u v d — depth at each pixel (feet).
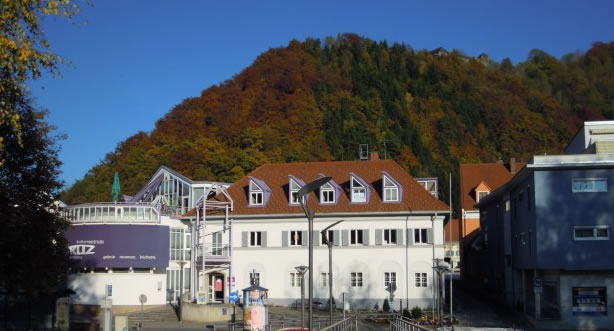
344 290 201.05
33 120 99.45
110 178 321.52
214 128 341.62
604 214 161.99
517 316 180.34
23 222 95.76
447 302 206.28
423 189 207.00
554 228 163.22
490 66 569.64
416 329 89.10
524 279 188.85
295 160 319.68
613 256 160.35
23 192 98.89
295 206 209.15
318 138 351.25
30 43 67.21
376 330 148.46
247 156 310.86
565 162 163.73
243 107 354.54
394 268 199.21
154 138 342.64
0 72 67.92
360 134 368.89
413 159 378.53
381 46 519.60
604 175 163.02
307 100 372.99
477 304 207.10
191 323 173.17
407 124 406.21
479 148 436.35
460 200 302.45
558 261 161.48
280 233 207.51
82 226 197.36
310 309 71.20
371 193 208.33
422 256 198.29
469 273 284.82
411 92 468.75
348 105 386.93
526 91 499.51
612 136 192.44
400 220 200.95
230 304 182.09
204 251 207.62
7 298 132.05
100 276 196.75
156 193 236.22
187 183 229.66
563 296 162.09
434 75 493.77
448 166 398.62
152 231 199.21
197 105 360.69
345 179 216.54
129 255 196.44
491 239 240.12
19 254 100.07
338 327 87.51
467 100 472.44
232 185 221.05
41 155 101.19
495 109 463.01
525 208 179.22
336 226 204.13
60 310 129.70
